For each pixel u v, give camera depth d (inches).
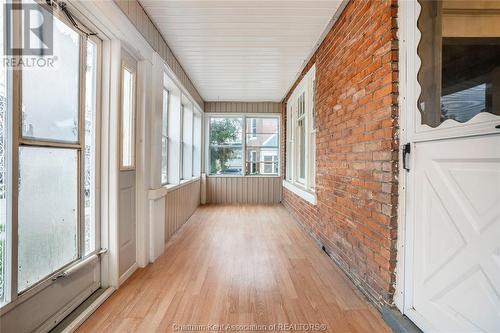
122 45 86.6
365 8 82.3
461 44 53.5
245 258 112.2
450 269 55.0
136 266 99.7
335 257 107.7
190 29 114.3
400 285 67.5
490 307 47.6
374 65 76.6
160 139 115.9
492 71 48.2
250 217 196.2
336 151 106.6
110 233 83.1
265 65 160.4
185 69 167.5
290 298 79.6
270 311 72.7
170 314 70.8
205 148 261.7
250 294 81.7
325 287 86.6
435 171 58.5
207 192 260.2
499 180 46.2
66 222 67.5
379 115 74.0
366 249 81.5
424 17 61.2
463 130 52.0
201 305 75.3
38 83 57.8
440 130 57.0
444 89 56.2
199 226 168.7
